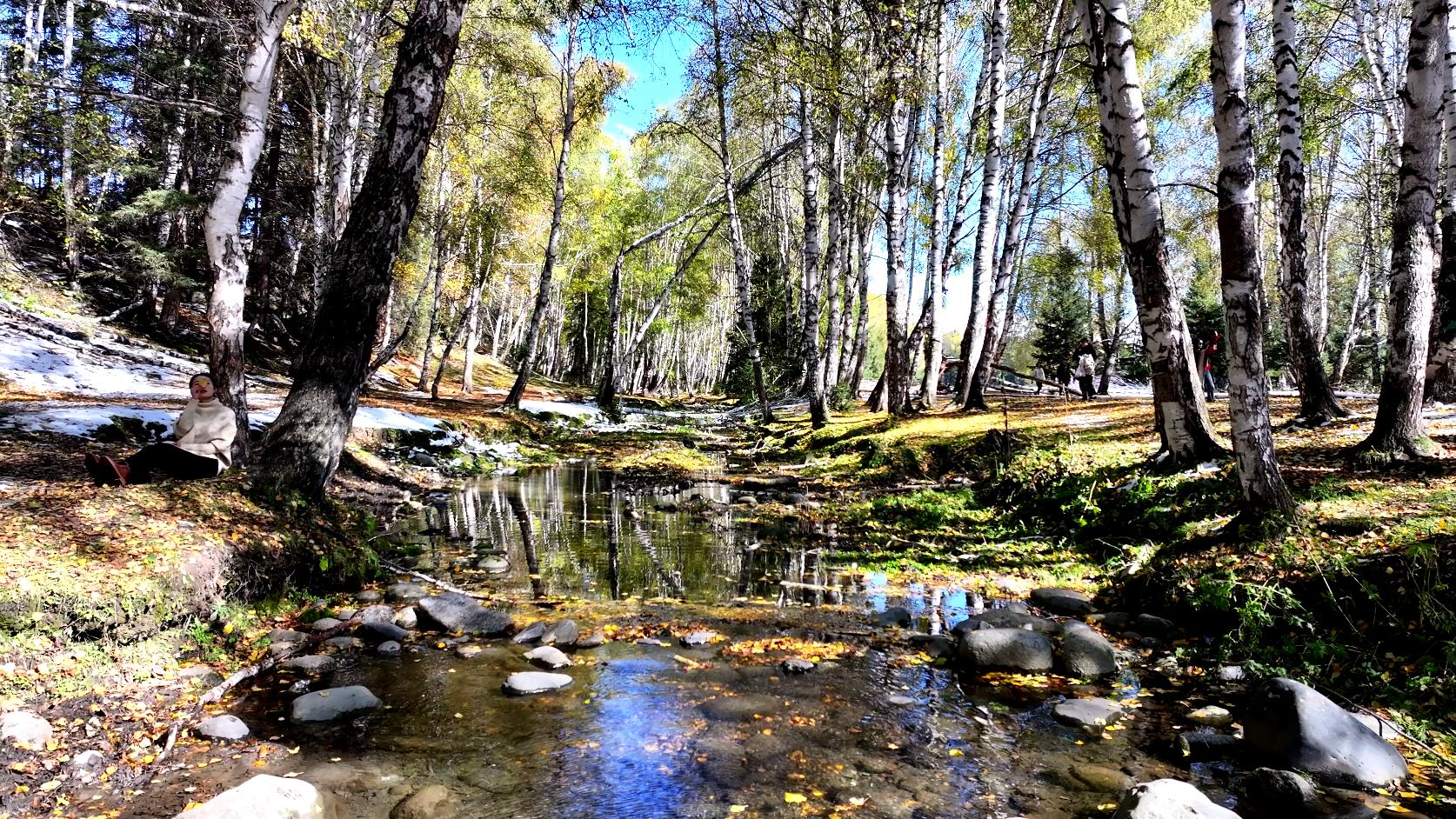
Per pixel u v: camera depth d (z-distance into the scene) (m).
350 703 4.23
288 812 2.89
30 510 5.25
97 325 18.72
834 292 25.38
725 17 9.71
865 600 6.89
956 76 22.33
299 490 7.05
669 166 40.38
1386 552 5.18
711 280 46.94
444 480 14.21
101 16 17.50
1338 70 17.06
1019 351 52.50
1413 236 7.68
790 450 18.45
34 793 3.18
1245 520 6.32
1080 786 3.47
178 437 6.86
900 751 3.84
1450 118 8.70
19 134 12.44
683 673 4.97
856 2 7.96
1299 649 4.95
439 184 22.95
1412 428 7.59
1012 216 17.41
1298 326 10.98
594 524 10.38
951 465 13.02
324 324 7.45
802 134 19.55
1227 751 3.80
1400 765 3.54
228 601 5.35
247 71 7.79
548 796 3.35
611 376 33.81
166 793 3.28
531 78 23.55
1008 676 4.96
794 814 3.21
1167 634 5.69
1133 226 8.73
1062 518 9.34
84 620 4.25
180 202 17.06
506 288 43.75
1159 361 8.84
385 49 16.88
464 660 5.16
